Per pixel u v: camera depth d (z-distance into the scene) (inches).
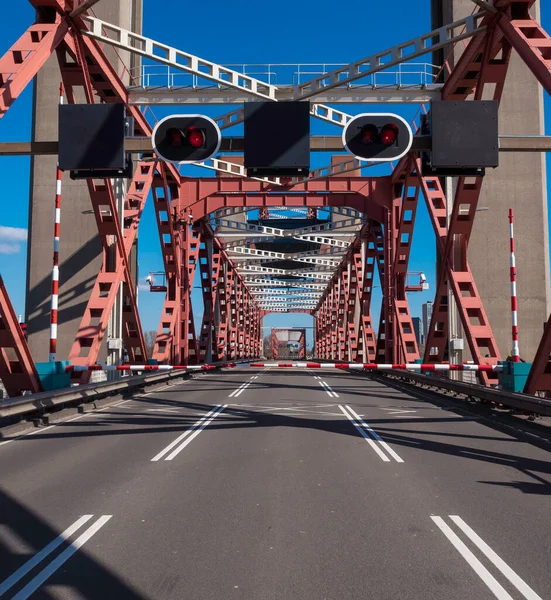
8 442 419.2
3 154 540.7
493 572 175.5
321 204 1366.9
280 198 1387.8
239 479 297.4
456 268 813.9
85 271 1152.8
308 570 177.2
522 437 438.0
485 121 501.4
